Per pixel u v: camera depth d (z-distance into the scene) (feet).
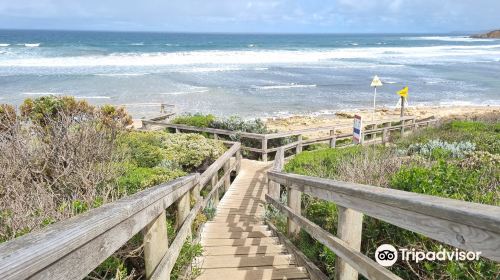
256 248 12.42
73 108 20.63
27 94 73.72
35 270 3.10
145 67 120.47
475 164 14.62
